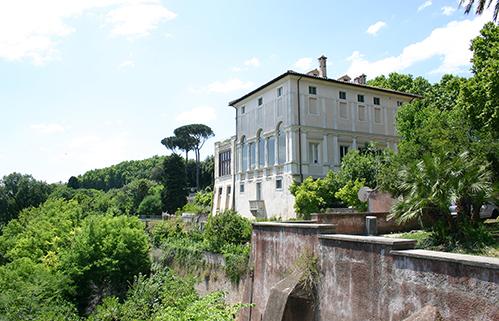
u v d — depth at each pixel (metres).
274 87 35.56
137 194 82.19
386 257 7.61
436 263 6.43
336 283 9.18
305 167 33.03
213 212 46.38
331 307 9.27
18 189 75.19
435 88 40.81
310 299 9.86
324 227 10.21
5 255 36.97
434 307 6.37
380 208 21.52
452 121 18.27
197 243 28.81
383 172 16.36
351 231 15.99
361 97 37.19
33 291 21.73
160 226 39.09
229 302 21.81
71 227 35.72
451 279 6.14
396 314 7.25
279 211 34.00
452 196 11.30
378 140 37.56
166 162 71.88
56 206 47.44
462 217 12.09
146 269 27.33
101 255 25.69
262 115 37.31
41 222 39.09
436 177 11.75
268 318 10.20
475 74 20.42
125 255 26.28
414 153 17.83
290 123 32.94
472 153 14.28
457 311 5.98
